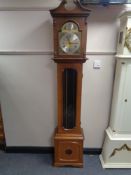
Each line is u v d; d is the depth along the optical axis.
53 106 1.92
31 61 1.78
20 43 1.73
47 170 1.79
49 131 2.01
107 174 1.74
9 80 1.84
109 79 1.82
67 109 1.72
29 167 1.83
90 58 1.76
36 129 2.00
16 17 1.67
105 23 1.67
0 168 1.82
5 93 1.88
